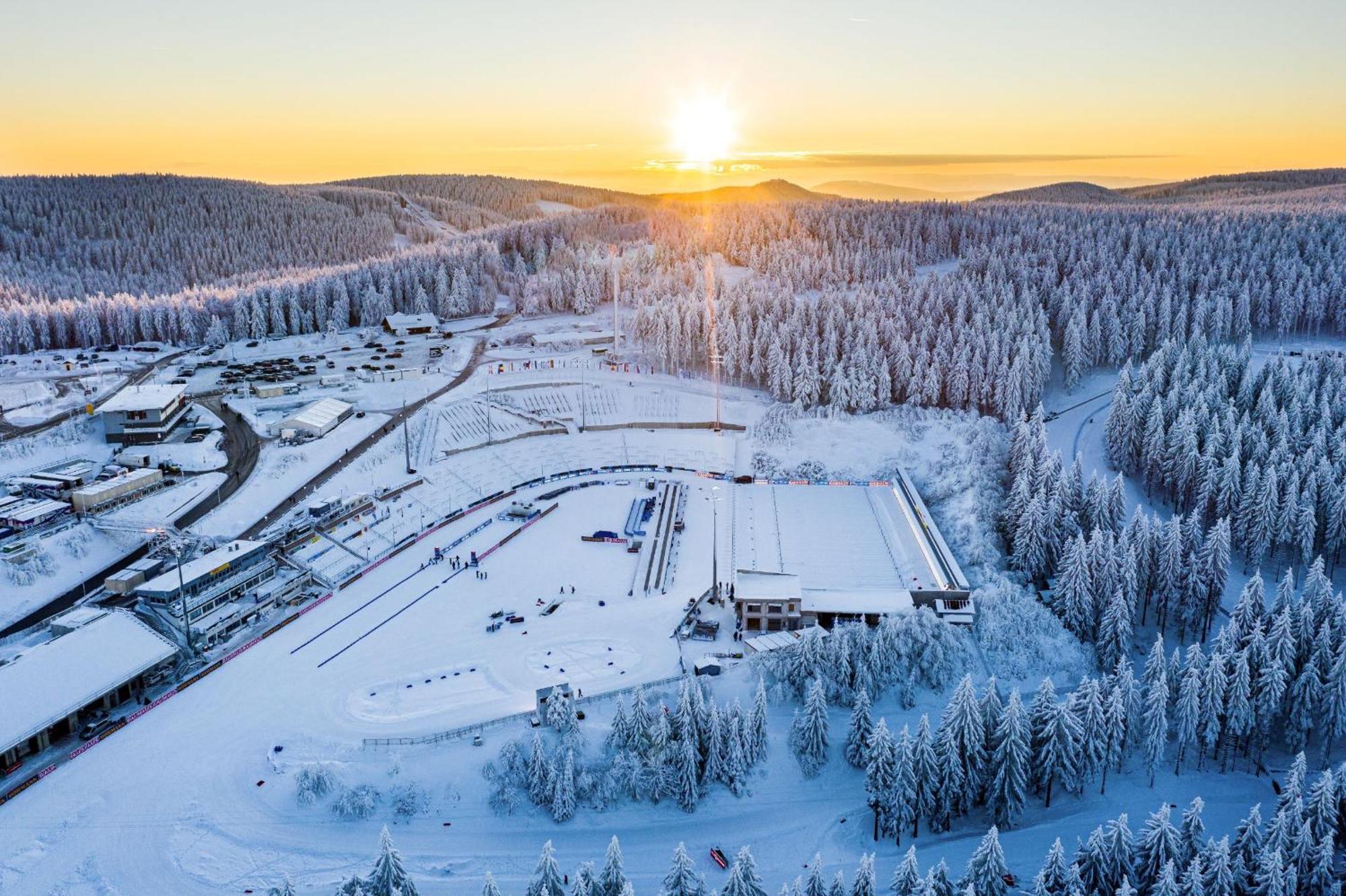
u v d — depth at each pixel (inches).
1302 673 3860.7
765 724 3804.1
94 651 3978.8
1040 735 3604.8
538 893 2758.4
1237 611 4279.0
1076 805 3663.9
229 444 6761.8
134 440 6658.5
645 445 7372.1
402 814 3395.7
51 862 3110.2
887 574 5221.5
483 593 5044.3
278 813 3363.7
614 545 5708.7
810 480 6796.3
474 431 7278.5
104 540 5305.1
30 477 5866.1
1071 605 4672.7
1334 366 7303.2
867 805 3622.0
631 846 3353.8
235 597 4719.5
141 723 3828.7
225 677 4178.2
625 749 3587.6
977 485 6038.4
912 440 7081.7
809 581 5137.8
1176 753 3951.8
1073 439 7239.2
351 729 3801.7
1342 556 5447.8
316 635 4562.0
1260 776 3855.8
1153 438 6210.6
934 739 3639.3
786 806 3602.4
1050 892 2896.2
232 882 3073.3
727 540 5748.0
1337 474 5551.2
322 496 6028.5
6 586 4729.3
